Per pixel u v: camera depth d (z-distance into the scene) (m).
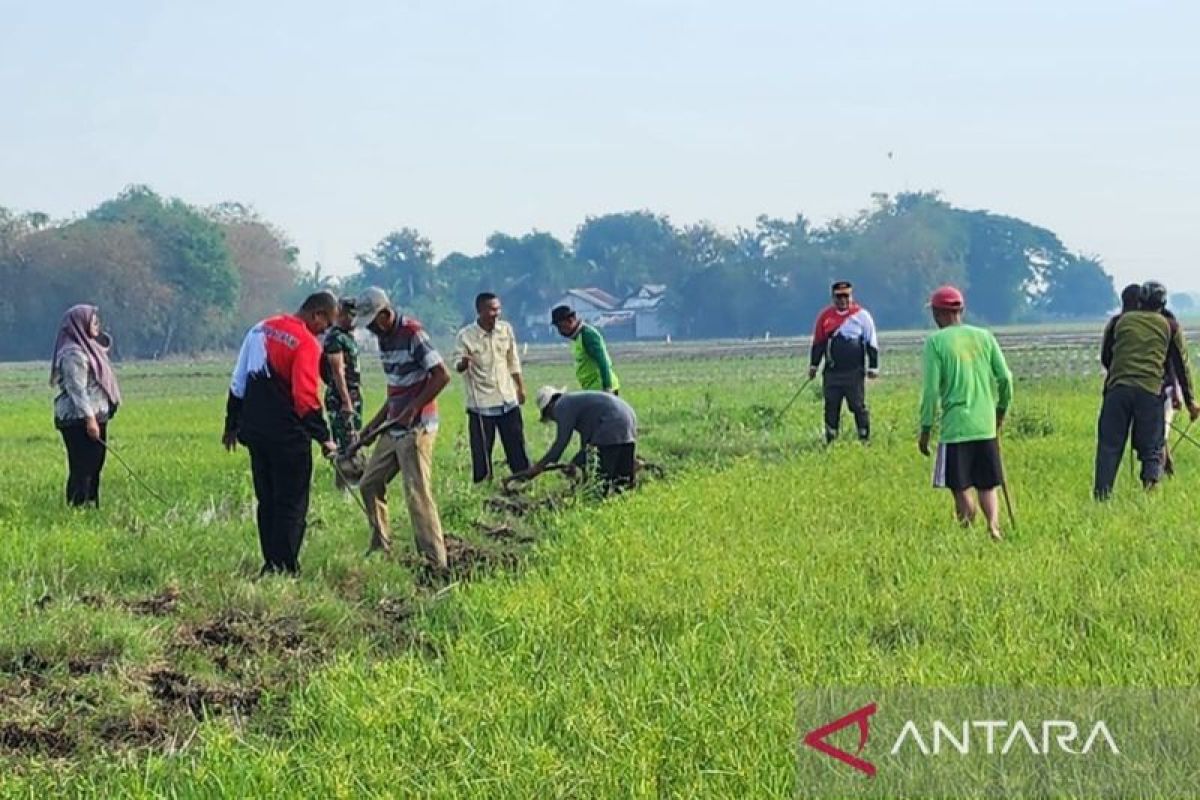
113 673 8.52
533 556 11.95
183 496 16.00
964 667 7.43
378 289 11.80
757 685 7.27
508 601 9.49
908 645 8.17
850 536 11.56
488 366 16.39
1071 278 192.75
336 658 8.72
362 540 12.77
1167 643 7.95
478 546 12.64
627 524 12.53
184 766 6.98
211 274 114.69
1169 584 9.32
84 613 9.48
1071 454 17.88
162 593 10.45
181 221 116.62
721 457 19.75
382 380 57.16
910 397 30.48
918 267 140.00
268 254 130.12
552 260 168.75
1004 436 20.41
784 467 17.09
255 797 6.30
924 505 13.43
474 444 16.41
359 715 7.14
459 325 157.38
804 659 7.77
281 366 11.31
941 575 9.89
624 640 8.50
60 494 16.11
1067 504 13.30
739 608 9.11
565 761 6.41
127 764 7.08
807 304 142.12
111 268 109.12
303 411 11.30
